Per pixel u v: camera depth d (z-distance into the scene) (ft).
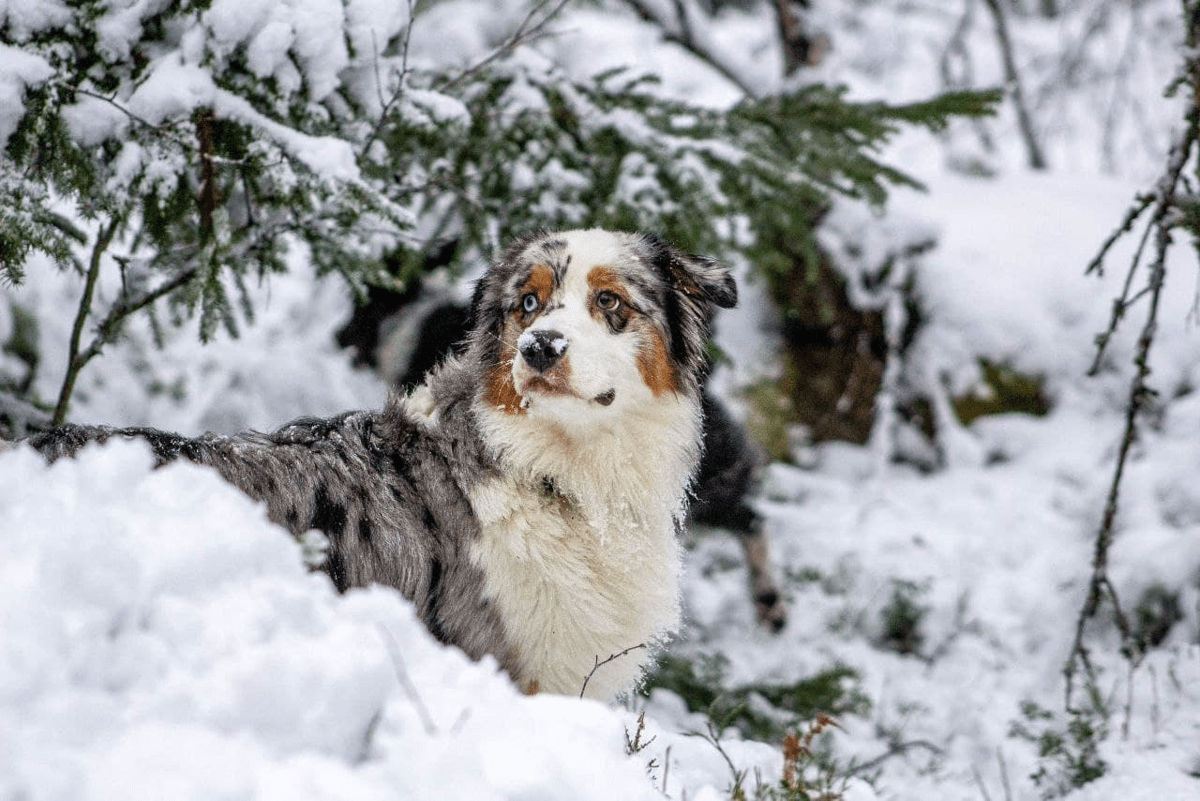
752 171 19.99
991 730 20.48
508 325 14.03
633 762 9.38
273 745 7.07
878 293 33.45
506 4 44.96
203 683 7.13
